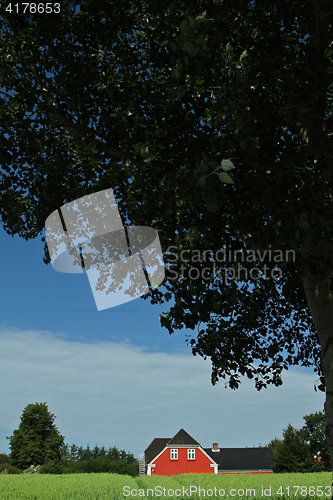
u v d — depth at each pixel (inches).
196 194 161.8
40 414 2101.4
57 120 241.3
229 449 2363.4
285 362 385.7
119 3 240.1
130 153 235.6
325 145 198.7
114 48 241.8
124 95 225.9
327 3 213.3
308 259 224.4
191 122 215.2
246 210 207.5
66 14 242.2
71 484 603.2
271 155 196.7
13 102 231.0
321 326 232.1
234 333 323.6
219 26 188.1
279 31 229.6
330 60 191.5
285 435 1782.7
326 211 195.5
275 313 388.2
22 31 229.9
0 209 273.0
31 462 1963.6
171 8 177.6
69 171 269.4
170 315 206.2
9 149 237.0
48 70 242.4
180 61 171.0
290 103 194.1
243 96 181.8
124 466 2333.9
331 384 219.9
